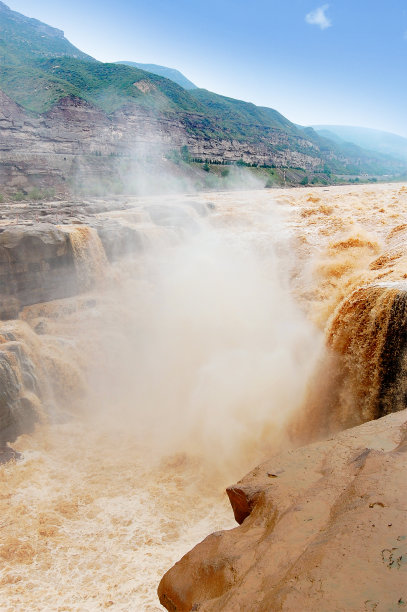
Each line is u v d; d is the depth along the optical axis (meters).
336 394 14.44
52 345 18.59
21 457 14.66
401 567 3.52
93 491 13.28
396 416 7.53
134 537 11.45
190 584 4.56
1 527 11.63
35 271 20.56
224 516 12.25
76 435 16.39
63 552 10.92
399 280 15.74
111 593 9.73
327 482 5.33
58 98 140.00
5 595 9.66
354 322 13.55
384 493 4.57
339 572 3.58
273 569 4.01
